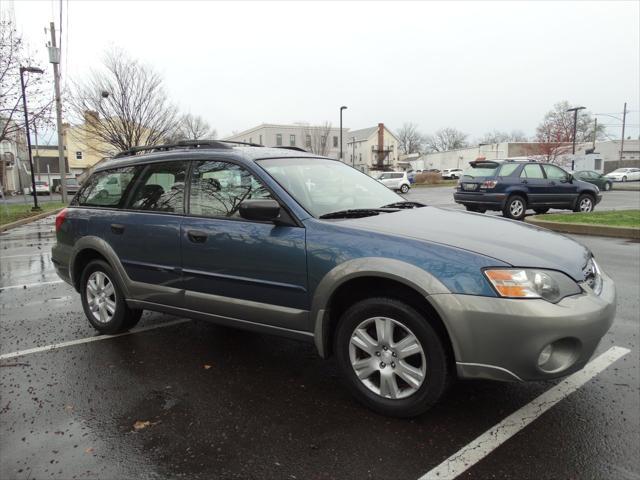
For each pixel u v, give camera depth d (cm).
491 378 263
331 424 290
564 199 1399
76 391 338
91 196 471
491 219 361
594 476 238
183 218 380
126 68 2527
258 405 315
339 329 311
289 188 343
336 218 328
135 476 244
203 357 398
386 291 298
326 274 302
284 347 418
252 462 254
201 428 288
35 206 2148
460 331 262
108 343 434
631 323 459
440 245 281
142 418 300
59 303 583
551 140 4766
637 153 6406
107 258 431
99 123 2558
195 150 400
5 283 705
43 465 254
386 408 294
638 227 1014
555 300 262
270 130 6575
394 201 404
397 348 289
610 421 288
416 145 10712
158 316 514
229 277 349
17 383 353
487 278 262
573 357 264
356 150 8100
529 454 256
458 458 254
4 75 1861
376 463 251
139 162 435
